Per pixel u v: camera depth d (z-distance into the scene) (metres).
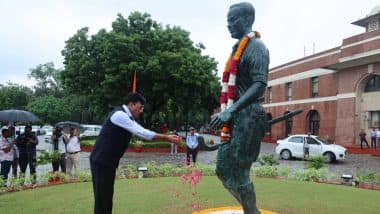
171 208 6.75
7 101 51.03
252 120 4.24
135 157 20.14
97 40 25.59
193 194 7.06
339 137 28.42
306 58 33.03
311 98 32.22
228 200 7.46
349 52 27.28
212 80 27.36
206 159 19.75
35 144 11.02
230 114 4.04
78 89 26.81
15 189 8.64
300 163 18.38
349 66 27.12
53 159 11.36
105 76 24.34
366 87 26.80
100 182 4.35
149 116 28.20
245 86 4.32
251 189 4.41
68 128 12.71
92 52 25.69
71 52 26.61
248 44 4.27
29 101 53.38
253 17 4.44
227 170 4.39
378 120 25.78
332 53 29.92
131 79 24.58
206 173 11.61
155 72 24.36
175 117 33.81
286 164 17.91
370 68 25.61
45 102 43.94
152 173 11.35
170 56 24.47
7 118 11.52
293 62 34.88
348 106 27.62
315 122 32.25
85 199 7.50
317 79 31.81
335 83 29.52
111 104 25.42
